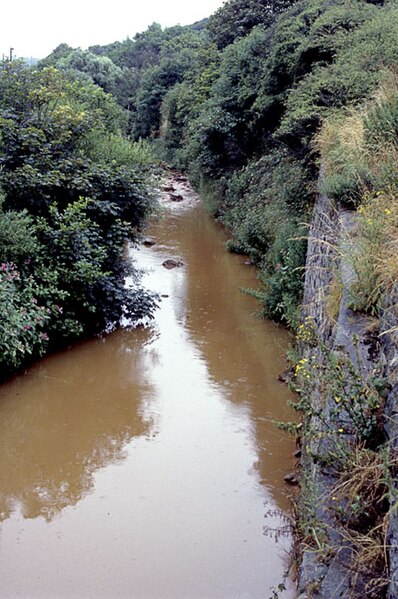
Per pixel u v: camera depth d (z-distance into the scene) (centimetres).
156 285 1074
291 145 1067
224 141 1672
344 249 459
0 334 633
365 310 393
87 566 396
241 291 1047
